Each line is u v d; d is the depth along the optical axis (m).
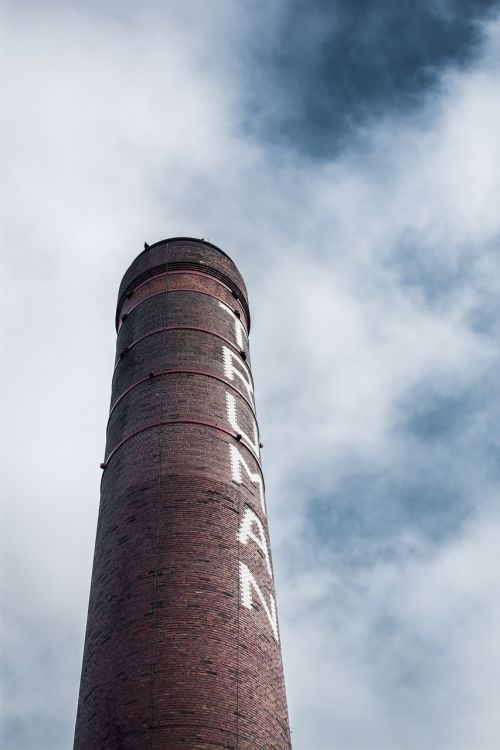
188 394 29.77
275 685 23.62
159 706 20.92
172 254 36.06
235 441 29.30
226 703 21.45
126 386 31.33
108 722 21.31
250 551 26.06
